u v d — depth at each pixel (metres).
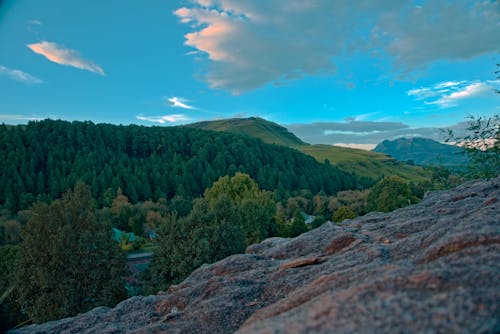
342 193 129.75
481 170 13.99
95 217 30.00
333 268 8.27
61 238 25.98
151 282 31.61
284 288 8.58
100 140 163.25
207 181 135.50
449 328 3.06
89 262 27.17
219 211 36.22
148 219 86.31
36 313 24.94
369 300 3.88
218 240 32.03
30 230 27.12
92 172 124.69
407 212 13.42
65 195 29.72
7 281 30.33
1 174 115.88
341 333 3.27
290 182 144.50
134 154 170.38
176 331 7.84
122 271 28.73
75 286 26.72
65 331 9.74
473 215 8.43
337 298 4.21
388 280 4.31
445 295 3.60
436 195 17.27
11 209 95.69
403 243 7.93
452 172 19.78
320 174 156.88
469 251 5.04
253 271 10.65
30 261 26.45
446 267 4.48
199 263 30.23
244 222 52.56
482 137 12.71
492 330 2.95
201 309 8.57
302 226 59.25
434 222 10.53
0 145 134.00
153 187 127.19
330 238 12.21
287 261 11.20
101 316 10.57
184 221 33.06
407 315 3.36
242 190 67.12
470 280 3.90
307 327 3.57
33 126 155.62
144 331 8.18
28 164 125.56
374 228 12.33
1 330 10.11
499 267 4.12
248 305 8.34
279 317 4.66
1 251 33.53
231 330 7.49
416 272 4.36
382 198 76.69
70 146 149.50
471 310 3.25
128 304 10.98
